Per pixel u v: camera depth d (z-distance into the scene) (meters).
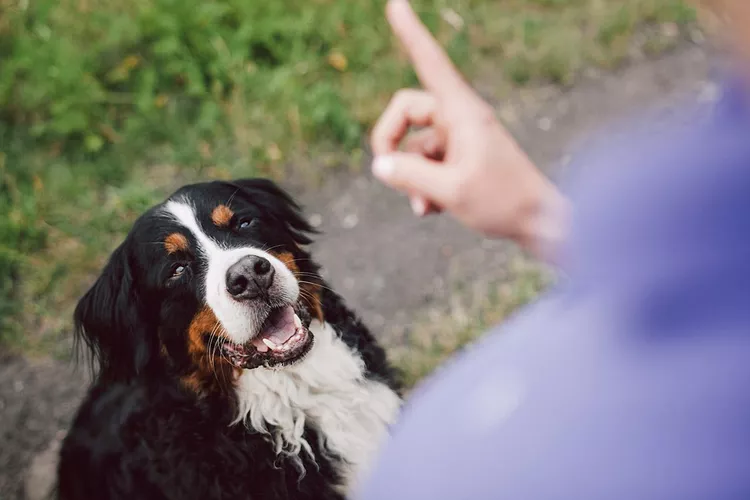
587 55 5.08
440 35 5.10
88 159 4.57
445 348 3.54
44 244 4.14
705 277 0.56
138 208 4.22
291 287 2.45
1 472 3.45
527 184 0.99
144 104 4.64
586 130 4.65
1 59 4.87
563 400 0.65
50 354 3.82
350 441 2.69
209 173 4.47
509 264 3.96
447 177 1.02
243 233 2.64
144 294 2.62
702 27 5.17
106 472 2.77
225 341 2.48
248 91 4.74
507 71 5.02
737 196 0.56
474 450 0.74
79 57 4.76
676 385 0.58
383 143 1.40
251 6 4.96
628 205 0.61
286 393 2.61
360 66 4.92
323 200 4.43
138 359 2.65
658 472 0.59
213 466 2.60
